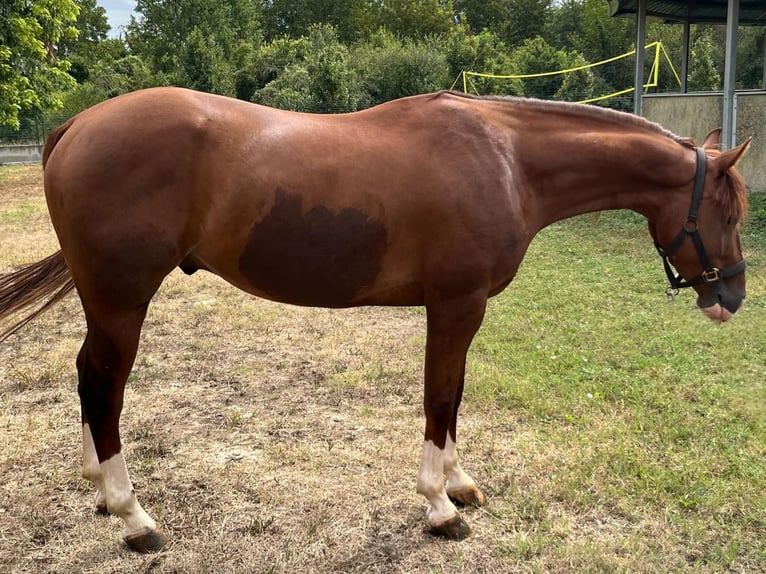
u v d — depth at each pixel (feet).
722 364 14.49
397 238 7.98
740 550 8.52
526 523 9.18
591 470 10.28
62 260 8.89
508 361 15.01
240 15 136.36
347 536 8.86
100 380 8.09
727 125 33.40
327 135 7.93
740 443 11.07
